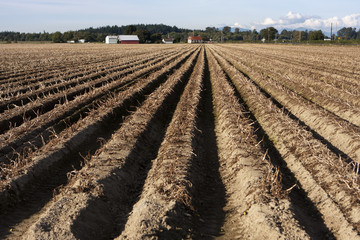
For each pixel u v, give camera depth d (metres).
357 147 9.57
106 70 26.67
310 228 5.95
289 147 9.80
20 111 13.05
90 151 10.14
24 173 7.62
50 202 7.03
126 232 5.70
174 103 16.52
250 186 7.20
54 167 8.57
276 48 67.06
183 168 7.91
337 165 7.79
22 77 22.52
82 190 6.88
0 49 65.44
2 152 9.05
